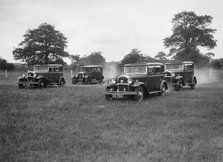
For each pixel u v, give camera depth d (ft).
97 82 89.51
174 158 16.08
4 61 158.40
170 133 21.48
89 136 20.66
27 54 166.30
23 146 18.12
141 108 33.71
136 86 39.99
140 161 15.61
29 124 24.52
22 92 52.34
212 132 21.79
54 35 172.24
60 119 26.86
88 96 45.65
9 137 20.29
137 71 44.80
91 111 31.27
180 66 60.03
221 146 18.20
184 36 175.63
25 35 172.04
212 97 44.24
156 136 20.57
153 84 45.65
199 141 19.35
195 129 22.75
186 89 61.62
